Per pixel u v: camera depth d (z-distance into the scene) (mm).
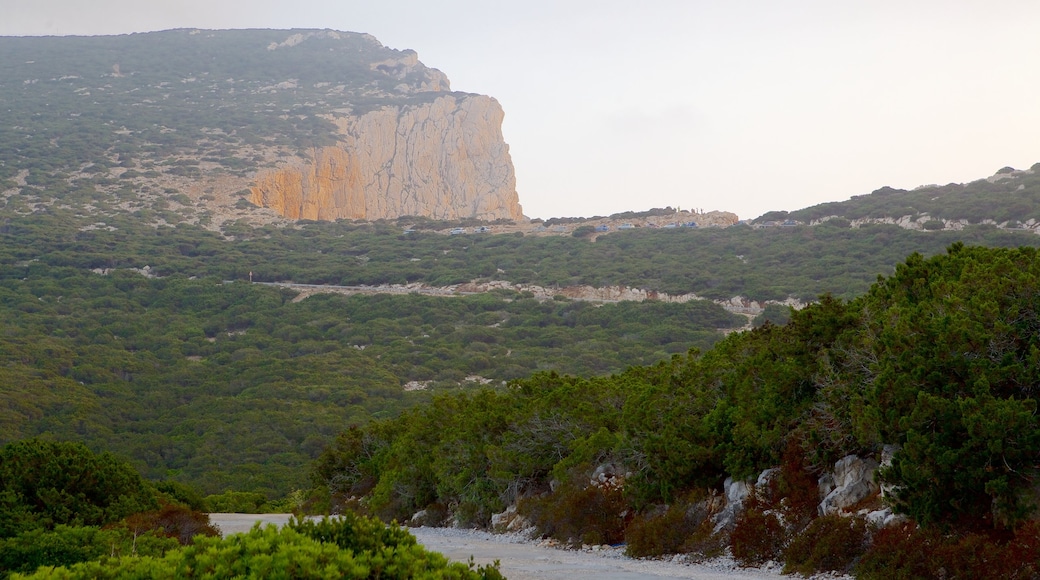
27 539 17328
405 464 39000
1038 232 109438
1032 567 14695
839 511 19156
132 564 11242
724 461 22938
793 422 21703
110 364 92188
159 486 41562
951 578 15664
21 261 138125
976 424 16328
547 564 20844
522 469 31781
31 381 79250
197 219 178250
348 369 92812
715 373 26750
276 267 145250
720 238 143500
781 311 102188
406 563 10906
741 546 19719
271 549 10836
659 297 121375
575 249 151125
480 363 95625
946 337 17828
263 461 66750
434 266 148000
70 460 22641
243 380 90000
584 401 33312
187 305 123188
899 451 17438
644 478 25344
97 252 144750
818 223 141500
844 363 21250
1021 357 18094
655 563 20859
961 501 16531
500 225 185000
